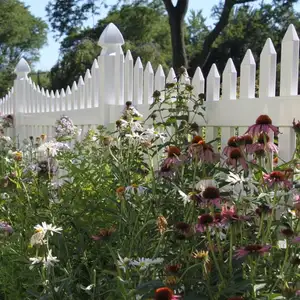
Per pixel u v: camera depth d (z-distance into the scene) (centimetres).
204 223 207
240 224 208
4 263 299
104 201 309
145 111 438
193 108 355
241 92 330
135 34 2791
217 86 359
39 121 723
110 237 233
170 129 421
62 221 292
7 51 4394
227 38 2761
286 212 241
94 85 524
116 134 458
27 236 294
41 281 238
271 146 252
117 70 475
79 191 329
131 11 2473
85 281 269
